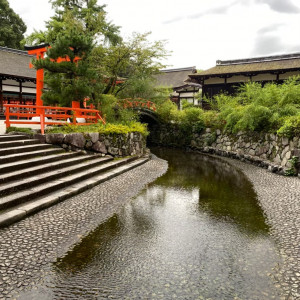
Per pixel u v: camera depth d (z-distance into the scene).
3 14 27.94
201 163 13.98
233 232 5.05
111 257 4.01
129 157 12.34
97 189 7.60
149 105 19.06
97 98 14.79
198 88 29.55
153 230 5.07
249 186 8.89
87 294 3.14
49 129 11.05
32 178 6.67
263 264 3.89
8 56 21.25
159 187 8.56
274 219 5.68
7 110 10.04
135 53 17.47
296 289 3.31
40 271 3.54
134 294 3.17
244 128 14.94
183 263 3.90
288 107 12.00
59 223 5.07
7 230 4.59
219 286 3.37
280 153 11.30
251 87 15.16
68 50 11.75
